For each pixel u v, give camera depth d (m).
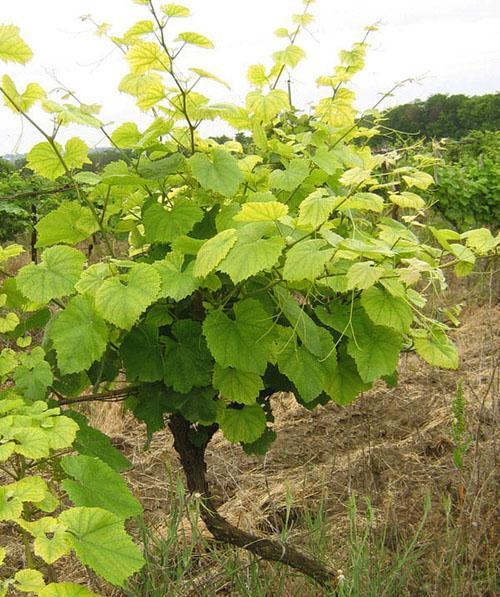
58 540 1.26
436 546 2.70
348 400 2.23
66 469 1.57
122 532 1.32
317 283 2.04
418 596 2.50
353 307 2.11
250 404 2.11
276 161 2.38
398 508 3.16
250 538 2.37
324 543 2.67
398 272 1.89
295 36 2.59
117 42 2.07
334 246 1.83
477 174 7.67
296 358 2.01
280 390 2.33
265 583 2.49
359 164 2.39
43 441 1.49
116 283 1.86
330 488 3.49
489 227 7.84
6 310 3.39
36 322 2.30
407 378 4.91
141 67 2.01
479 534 2.50
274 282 1.95
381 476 3.58
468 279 6.48
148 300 1.82
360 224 2.54
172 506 2.33
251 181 2.25
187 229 2.01
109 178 1.93
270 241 1.75
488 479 2.63
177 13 1.92
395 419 4.38
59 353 1.85
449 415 4.04
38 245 2.23
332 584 2.38
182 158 2.05
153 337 2.03
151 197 2.15
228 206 2.05
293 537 2.78
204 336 2.05
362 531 2.93
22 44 1.83
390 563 2.69
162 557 2.37
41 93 1.88
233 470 3.87
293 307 2.04
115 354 2.18
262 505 3.39
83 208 2.23
